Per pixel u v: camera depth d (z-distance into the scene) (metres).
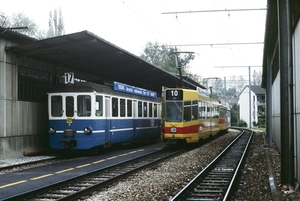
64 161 15.77
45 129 19.16
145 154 17.97
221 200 8.55
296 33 9.57
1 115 15.94
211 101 27.42
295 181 9.91
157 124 26.61
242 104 93.06
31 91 18.11
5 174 12.23
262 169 13.38
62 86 17.36
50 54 17.25
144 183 10.76
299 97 9.02
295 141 9.97
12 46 16.08
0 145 15.84
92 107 16.91
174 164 14.86
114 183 10.76
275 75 21.14
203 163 15.19
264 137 33.03
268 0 10.43
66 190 9.75
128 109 20.95
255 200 8.55
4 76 16.14
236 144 26.14
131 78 27.03
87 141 16.83
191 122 21.11
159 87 33.22
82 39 15.40
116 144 20.39
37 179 11.30
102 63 20.75
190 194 9.37
